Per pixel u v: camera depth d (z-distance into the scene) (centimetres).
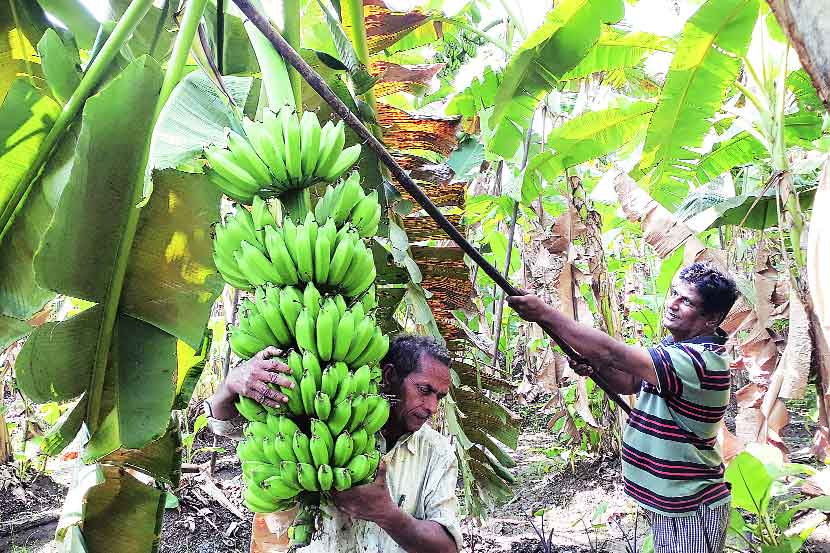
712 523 325
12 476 662
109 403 227
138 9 203
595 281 518
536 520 548
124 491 247
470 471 350
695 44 369
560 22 349
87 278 205
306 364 153
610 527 512
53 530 568
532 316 284
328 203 174
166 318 219
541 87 388
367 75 245
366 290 178
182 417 730
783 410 381
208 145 171
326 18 247
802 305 354
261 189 171
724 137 502
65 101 214
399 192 301
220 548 526
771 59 394
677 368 306
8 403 865
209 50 189
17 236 219
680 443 322
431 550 189
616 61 421
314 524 161
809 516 488
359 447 157
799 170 495
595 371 328
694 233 423
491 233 663
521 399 737
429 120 308
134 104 197
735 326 435
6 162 209
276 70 184
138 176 204
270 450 155
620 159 574
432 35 430
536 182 488
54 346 209
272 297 160
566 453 696
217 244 172
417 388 201
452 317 352
